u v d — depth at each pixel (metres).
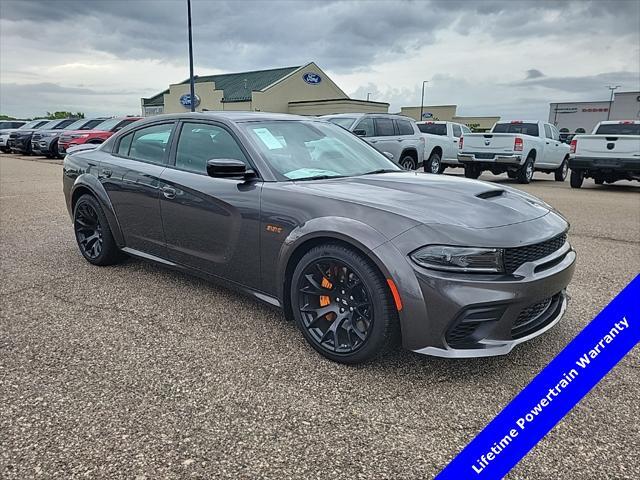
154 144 4.09
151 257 4.08
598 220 7.44
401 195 2.92
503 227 2.64
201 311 3.60
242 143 3.42
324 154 3.66
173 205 3.70
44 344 3.07
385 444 2.17
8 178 12.22
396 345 2.94
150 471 1.98
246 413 2.38
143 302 3.77
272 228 3.06
